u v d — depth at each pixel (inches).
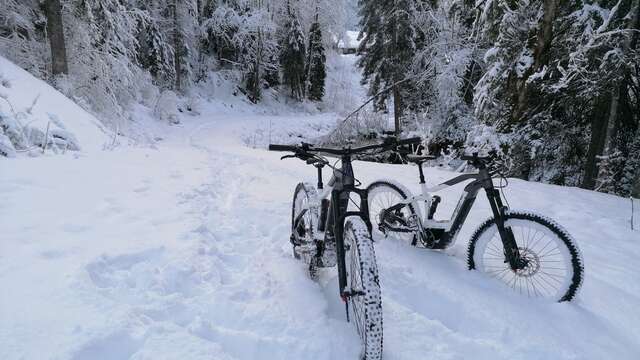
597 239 173.6
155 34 1023.0
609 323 102.2
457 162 465.4
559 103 382.0
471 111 667.4
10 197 165.0
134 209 171.0
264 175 290.4
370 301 77.6
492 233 124.3
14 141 266.2
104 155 308.2
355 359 83.1
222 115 1185.4
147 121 861.2
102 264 112.4
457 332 98.5
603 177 351.6
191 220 161.3
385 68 816.9
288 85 1510.8
